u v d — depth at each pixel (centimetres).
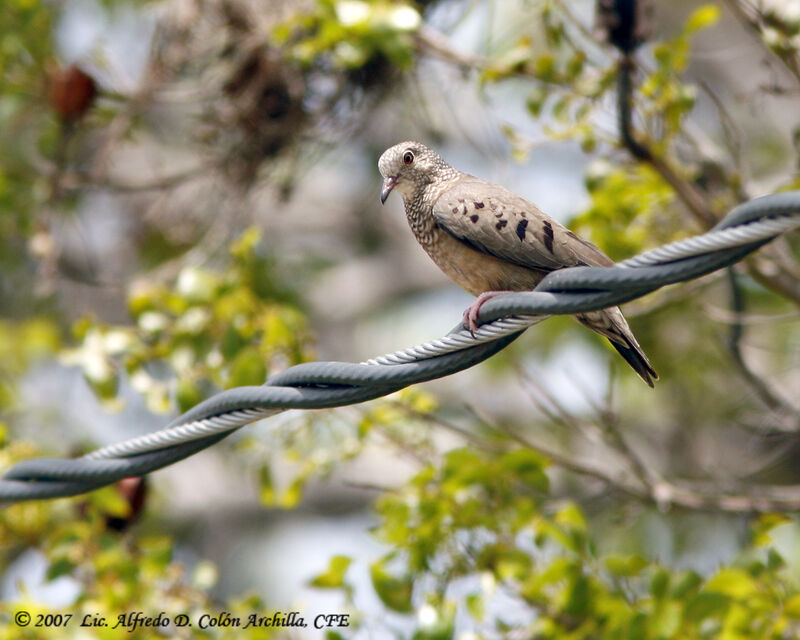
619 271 617
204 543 1950
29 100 1478
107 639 959
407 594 966
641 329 1464
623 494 1162
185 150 1789
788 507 1103
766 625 902
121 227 1783
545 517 1073
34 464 763
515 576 985
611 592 984
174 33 1395
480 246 823
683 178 1157
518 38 1321
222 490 1980
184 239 1477
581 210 1224
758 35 1090
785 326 1474
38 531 1132
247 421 725
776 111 1623
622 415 1608
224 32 1367
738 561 933
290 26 1246
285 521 1975
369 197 1702
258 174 1388
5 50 1426
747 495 1140
